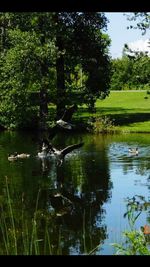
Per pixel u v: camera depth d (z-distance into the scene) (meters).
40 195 19.72
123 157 28.31
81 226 15.95
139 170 24.36
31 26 43.12
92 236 14.86
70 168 25.23
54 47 41.22
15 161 27.31
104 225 15.86
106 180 22.30
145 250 9.31
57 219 16.59
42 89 42.66
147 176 22.95
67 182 22.03
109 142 35.12
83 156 28.97
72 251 13.59
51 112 48.66
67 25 46.06
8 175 23.67
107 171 24.28
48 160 27.38
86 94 45.72
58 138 38.00
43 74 42.34
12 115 44.03
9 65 41.81
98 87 48.12
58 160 25.56
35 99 43.38
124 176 23.08
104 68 48.31
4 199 19.23
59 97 43.44
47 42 42.88
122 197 19.34
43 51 40.56
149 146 32.59
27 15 42.22
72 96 44.94
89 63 47.75
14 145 33.78
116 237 14.52
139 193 19.88
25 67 41.69
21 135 40.56
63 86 46.16
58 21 44.78
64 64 47.84
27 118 43.66
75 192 20.27
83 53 47.31
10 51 41.84
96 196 19.50
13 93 42.34
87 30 46.75
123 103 68.19
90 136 39.38
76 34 46.78
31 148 32.06
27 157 28.47
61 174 23.72
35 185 21.47
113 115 51.69
